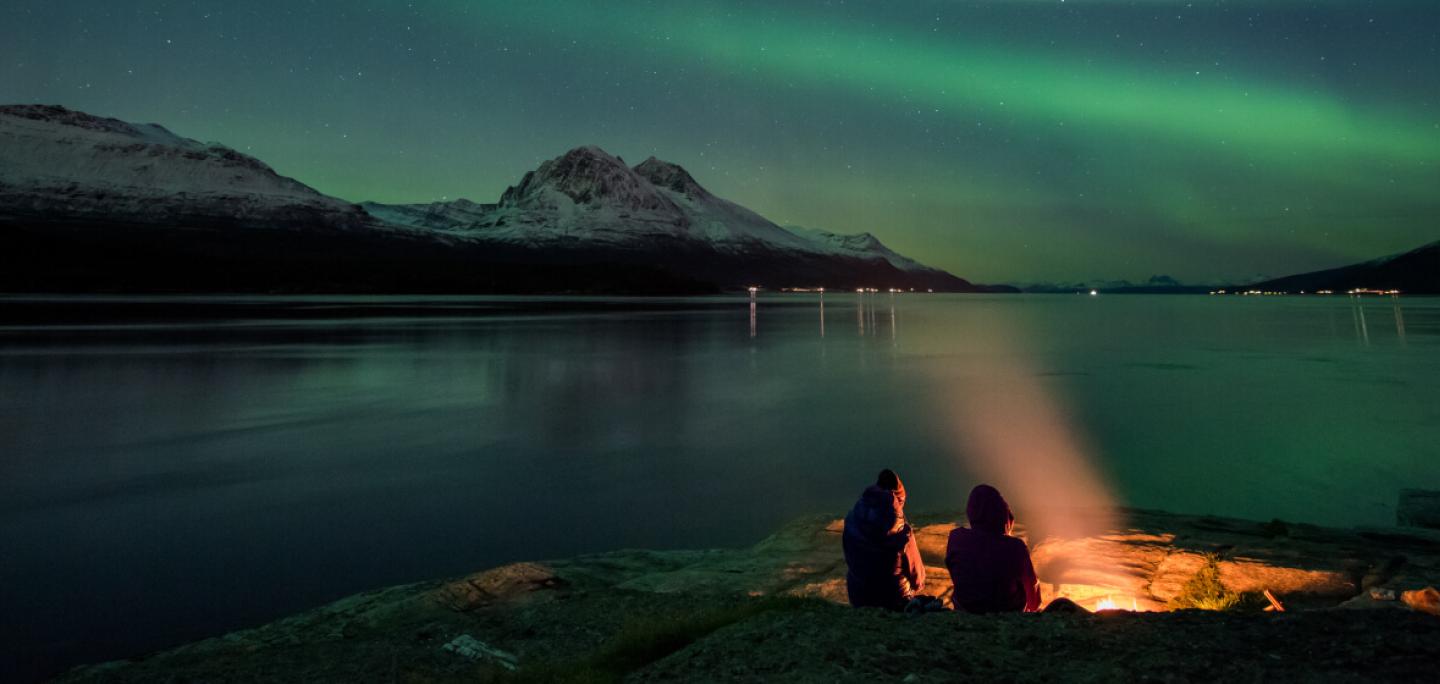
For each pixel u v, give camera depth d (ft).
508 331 228.22
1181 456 63.93
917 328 277.44
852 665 13.52
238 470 59.36
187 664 22.21
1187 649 12.80
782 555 31.96
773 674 13.57
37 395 97.76
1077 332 252.42
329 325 244.42
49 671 26.55
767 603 19.83
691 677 14.19
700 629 18.70
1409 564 25.82
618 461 63.00
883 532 18.51
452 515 47.44
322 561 38.91
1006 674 12.70
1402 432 73.72
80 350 153.99
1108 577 25.72
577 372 128.36
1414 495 42.86
